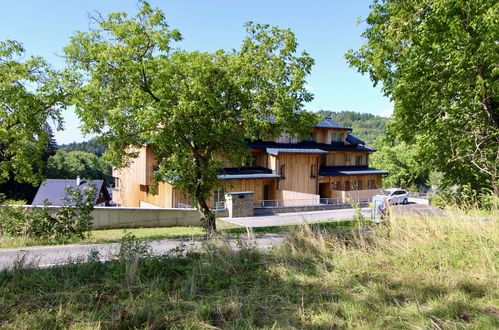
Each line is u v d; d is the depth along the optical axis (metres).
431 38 9.97
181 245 6.78
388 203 8.10
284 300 4.49
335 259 6.28
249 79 12.58
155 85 11.94
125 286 4.87
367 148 35.69
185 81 12.20
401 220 7.58
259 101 12.98
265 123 12.77
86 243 10.25
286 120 13.38
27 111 13.54
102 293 4.59
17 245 9.85
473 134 10.38
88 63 12.50
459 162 11.59
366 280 5.23
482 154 10.00
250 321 3.83
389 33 10.05
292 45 13.07
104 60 11.51
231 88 13.14
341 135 35.41
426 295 4.57
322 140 33.78
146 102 11.93
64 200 11.94
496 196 8.02
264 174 27.09
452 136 10.92
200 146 14.38
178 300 4.44
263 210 25.22
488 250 5.77
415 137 13.02
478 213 7.38
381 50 10.45
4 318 3.86
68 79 13.34
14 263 5.73
